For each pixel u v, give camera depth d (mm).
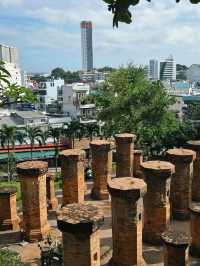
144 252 19578
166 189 20062
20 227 22641
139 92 42312
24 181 20641
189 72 179000
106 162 27031
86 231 13797
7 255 12180
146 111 42062
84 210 15133
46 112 86500
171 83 129250
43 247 18422
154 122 42594
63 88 82688
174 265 16062
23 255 19391
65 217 14336
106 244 20422
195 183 26141
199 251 19016
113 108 42938
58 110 88250
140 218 17453
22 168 20406
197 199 26188
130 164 28906
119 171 29141
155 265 18312
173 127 43656
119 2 4828
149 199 20266
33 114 68438
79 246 14000
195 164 26109
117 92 44781
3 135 42688
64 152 24656
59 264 17609
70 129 47281
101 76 165625
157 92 42531
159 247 20078
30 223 20797
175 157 23375
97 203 26531
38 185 20594
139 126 42688
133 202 16984
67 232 14039
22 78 122000
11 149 50469
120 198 17031
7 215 22562
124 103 42406
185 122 50312
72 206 15648
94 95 46344
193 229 19156
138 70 45062
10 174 40875
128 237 17234
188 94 101688
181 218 23672
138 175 31891
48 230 21391
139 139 43000
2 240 21203
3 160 47875
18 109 88750
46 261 17781
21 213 25125
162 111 42375
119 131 43219
